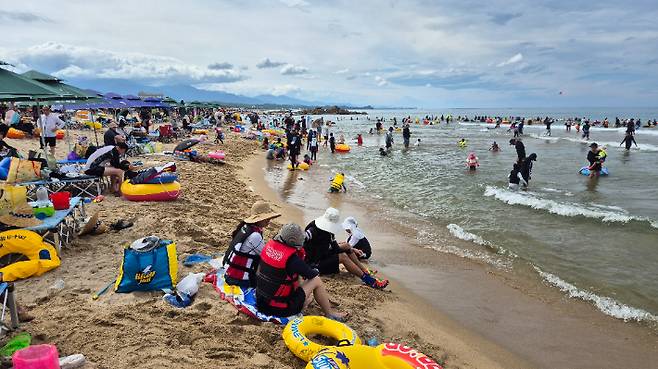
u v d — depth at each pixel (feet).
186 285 17.33
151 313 15.64
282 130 130.82
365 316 18.62
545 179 55.57
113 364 12.34
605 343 18.22
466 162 73.41
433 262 27.20
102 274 18.76
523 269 26.14
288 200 43.47
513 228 34.09
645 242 30.55
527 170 49.47
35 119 64.85
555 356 17.26
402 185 53.06
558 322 19.95
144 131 72.18
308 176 59.72
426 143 112.98
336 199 44.93
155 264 17.40
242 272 17.92
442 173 62.08
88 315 15.15
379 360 12.78
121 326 14.49
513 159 77.20
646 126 188.85
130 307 15.92
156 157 55.62
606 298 22.30
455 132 160.25
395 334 17.63
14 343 12.59
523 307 21.36
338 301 19.49
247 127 142.20
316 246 21.81
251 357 13.65
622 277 24.82
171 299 16.70
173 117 120.88
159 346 13.50
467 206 41.68
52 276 18.34
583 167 60.64
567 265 26.68
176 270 18.20
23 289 17.08
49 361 10.56
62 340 13.42
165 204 31.76
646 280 24.39
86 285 17.69
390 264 26.86
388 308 20.10
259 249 17.95
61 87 42.98
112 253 21.21
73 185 31.35
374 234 32.96
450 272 25.64
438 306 21.22
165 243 18.47
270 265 15.96
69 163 37.58
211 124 128.67
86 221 25.00
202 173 48.93
